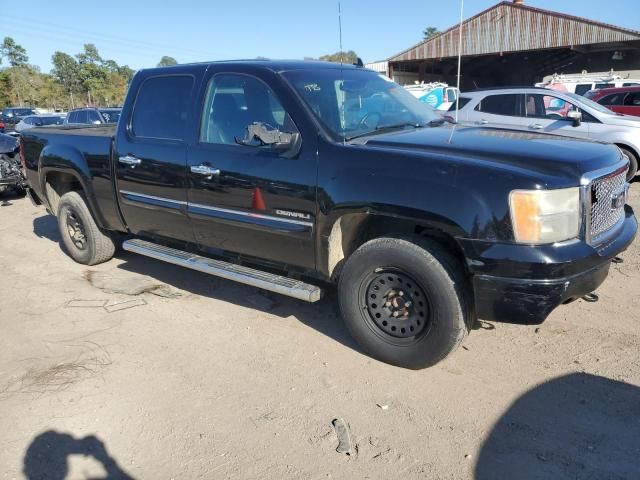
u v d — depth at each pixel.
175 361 3.73
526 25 29.08
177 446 2.88
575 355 3.57
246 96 3.91
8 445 2.91
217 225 4.09
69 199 5.54
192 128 4.16
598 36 27.20
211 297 4.81
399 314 3.39
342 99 3.91
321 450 2.81
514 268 2.86
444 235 3.25
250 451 2.82
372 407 3.14
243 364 3.66
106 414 3.16
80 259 5.78
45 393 3.38
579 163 2.98
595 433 2.83
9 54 75.69
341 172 3.34
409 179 3.10
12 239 7.11
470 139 3.45
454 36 31.16
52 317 4.50
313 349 3.82
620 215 3.52
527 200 2.82
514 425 2.92
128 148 4.62
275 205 3.67
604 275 3.18
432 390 3.27
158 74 4.50
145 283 5.19
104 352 3.88
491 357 3.60
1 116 31.86
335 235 3.51
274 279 3.86
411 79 35.88
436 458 2.71
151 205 4.54
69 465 2.76
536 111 9.35
